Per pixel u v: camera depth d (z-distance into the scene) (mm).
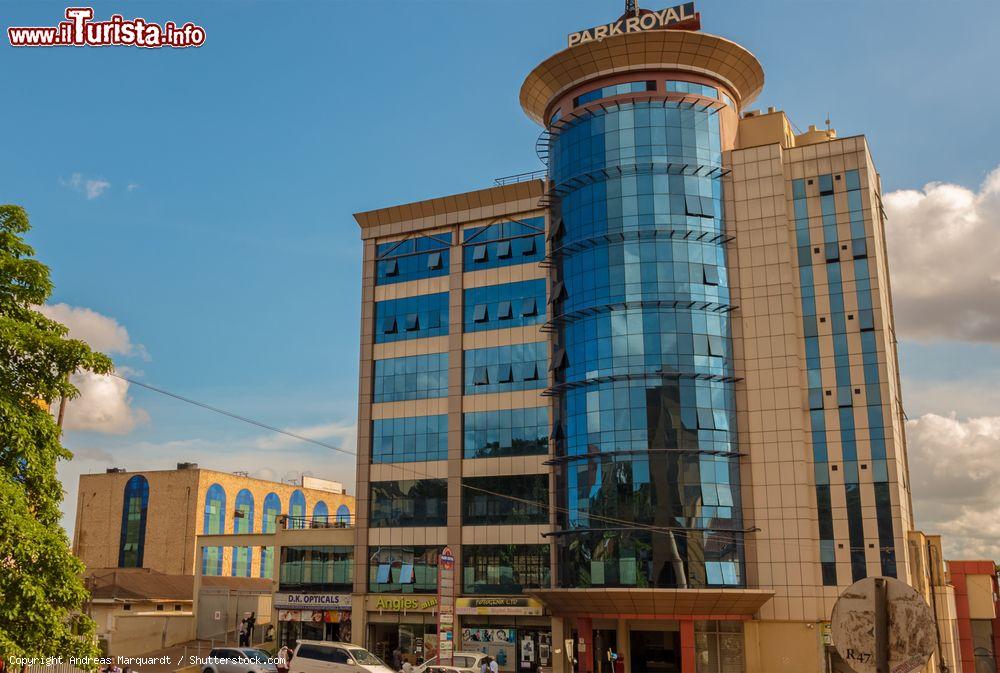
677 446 57969
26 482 23641
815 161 63438
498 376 67938
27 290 24938
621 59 64125
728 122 65062
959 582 72188
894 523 56875
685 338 59812
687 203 61812
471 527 66125
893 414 58969
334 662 45219
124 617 70938
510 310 68625
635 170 62406
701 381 59500
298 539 73438
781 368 60312
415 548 67875
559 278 65312
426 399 70438
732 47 63406
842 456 58906
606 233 62125
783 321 60844
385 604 67562
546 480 64375
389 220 75500
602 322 61094
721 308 61156
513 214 70125
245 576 110750
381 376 72875
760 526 58625
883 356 59312
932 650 10336
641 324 60062
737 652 57156
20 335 23297
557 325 64750
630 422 58719
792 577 57344
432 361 71000
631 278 60906
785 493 58562
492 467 66438
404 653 66500
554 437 64250
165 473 107688
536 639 62594
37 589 22125
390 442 71062
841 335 60562
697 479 57594
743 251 62688
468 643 64312
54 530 23672
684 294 60406
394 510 69438
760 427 60031
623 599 56312
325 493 129750
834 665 56500
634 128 63125
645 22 67062
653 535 56750
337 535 71750
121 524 107938
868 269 60812
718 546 57031
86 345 24625
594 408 60219
